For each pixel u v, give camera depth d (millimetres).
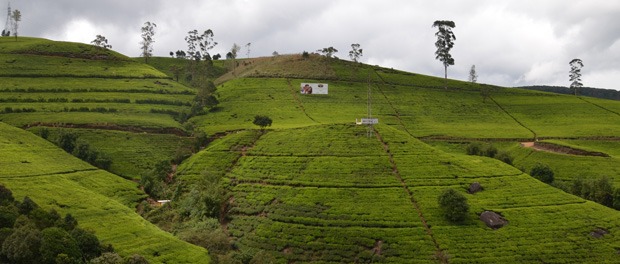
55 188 102562
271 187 119375
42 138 143750
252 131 162000
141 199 121938
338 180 118250
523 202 109938
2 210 72562
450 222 101875
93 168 131750
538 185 118562
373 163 125312
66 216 82688
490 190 114812
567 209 107438
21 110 170250
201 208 112250
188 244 87625
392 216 103812
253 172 128625
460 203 102062
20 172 108375
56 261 64812
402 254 93250
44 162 121938
